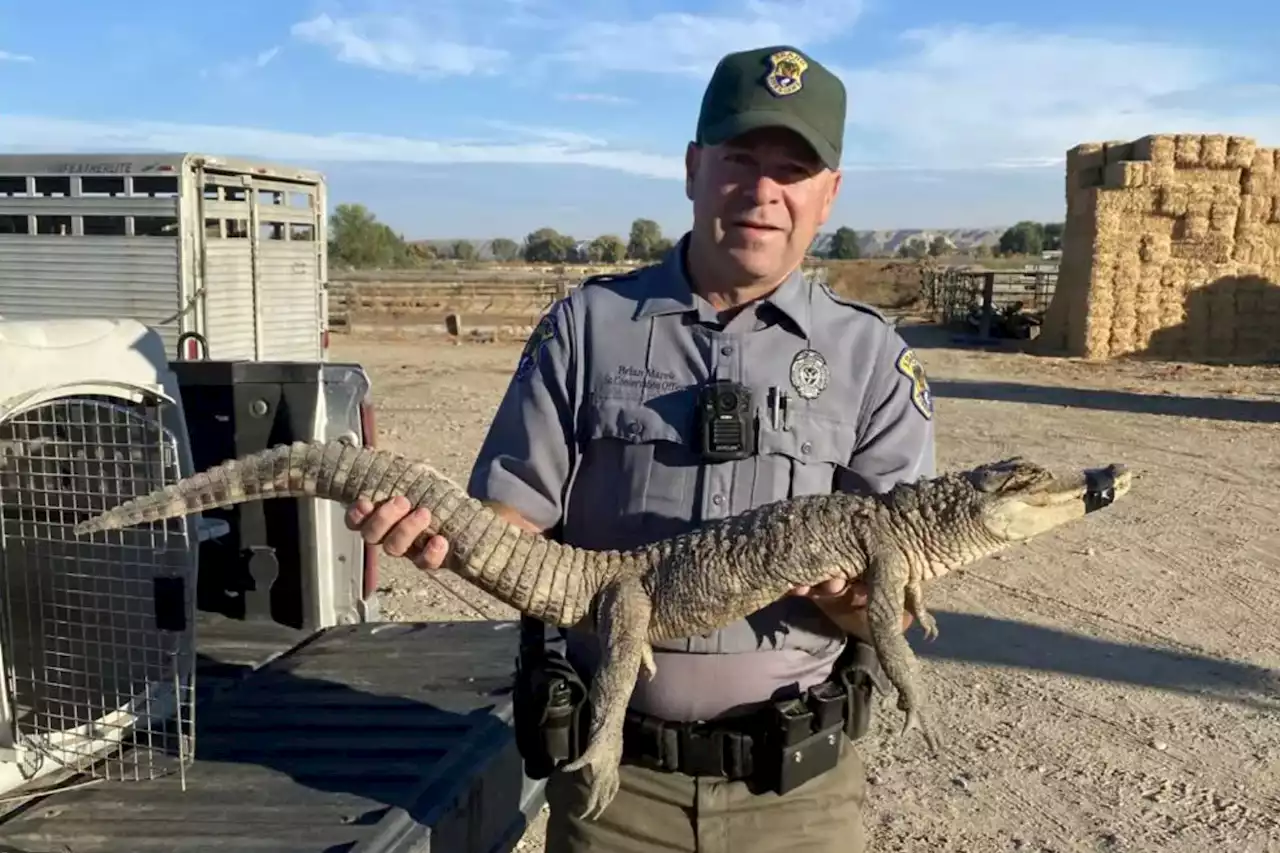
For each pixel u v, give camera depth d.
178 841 3.18
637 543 3.15
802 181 2.99
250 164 11.26
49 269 10.51
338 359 24.42
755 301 3.14
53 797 3.48
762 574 2.97
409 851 3.21
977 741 5.80
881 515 3.06
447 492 3.05
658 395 3.10
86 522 2.98
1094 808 5.12
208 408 4.89
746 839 3.09
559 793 3.21
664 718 3.10
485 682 4.50
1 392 3.38
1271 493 11.55
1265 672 6.78
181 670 3.77
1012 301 34.00
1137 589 8.38
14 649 3.74
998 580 8.61
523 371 3.24
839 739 3.12
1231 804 5.16
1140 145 25.73
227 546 5.19
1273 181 25.38
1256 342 25.84
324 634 5.11
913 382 3.26
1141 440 14.54
